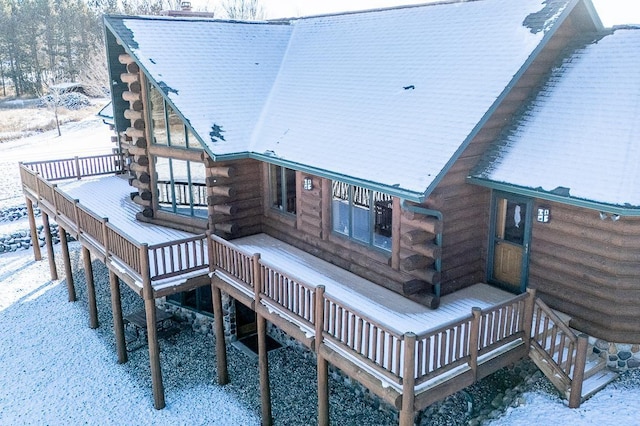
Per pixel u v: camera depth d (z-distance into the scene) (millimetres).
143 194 13734
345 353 8289
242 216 12898
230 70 13688
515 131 9570
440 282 9562
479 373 7969
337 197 11039
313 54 14031
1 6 58062
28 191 17859
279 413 10797
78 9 59531
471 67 9961
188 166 13055
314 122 11555
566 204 8750
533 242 9461
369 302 9594
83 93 51625
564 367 8508
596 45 9875
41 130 40219
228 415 10844
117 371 12445
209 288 13422
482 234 10148
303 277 10656
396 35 12461
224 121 12297
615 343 8875
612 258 8477
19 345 13656
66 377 12258
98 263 18844
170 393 11594
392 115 10258
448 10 11977
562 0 9750
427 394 7355
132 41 13047
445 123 9188
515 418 8336
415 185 8445
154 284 10789
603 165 8203
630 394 8539
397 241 9750
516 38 9766
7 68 58594
